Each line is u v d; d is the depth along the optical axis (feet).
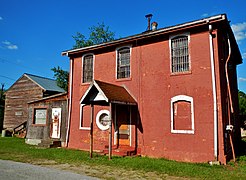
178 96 40.01
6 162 34.04
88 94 41.04
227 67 44.09
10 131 86.99
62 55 57.16
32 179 24.23
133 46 47.03
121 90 44.45
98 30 123.44
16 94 93.04
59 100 57.77
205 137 36.50
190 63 39.60
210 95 37.04
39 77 98.07
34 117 62.44
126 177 26.30
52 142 54.13
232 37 46.55
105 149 43.98
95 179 24.99
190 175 27.43
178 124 39.50
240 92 121.80
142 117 43.60
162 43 43.32
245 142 64.85
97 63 52.03
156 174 27.89
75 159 37.14
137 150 42.98
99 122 49.29
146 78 44.29
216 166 32.55
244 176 26.94
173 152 39.04
